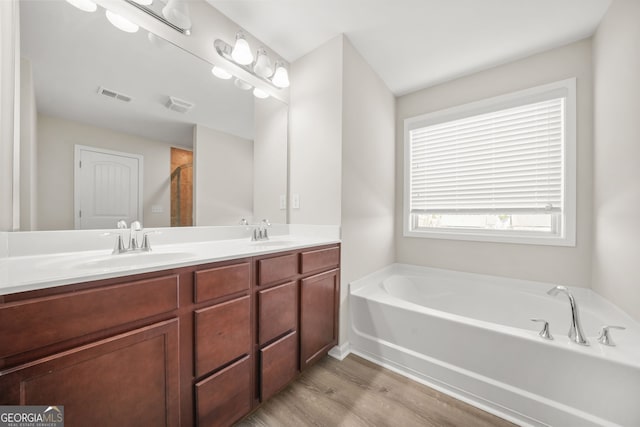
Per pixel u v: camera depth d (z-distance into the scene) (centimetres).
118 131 118
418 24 161
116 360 73
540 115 188
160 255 114
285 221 199
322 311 157
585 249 170
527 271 192
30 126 94
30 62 94
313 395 134
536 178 189
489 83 207
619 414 97
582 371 105
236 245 146
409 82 230
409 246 249
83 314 68
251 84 174
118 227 111
